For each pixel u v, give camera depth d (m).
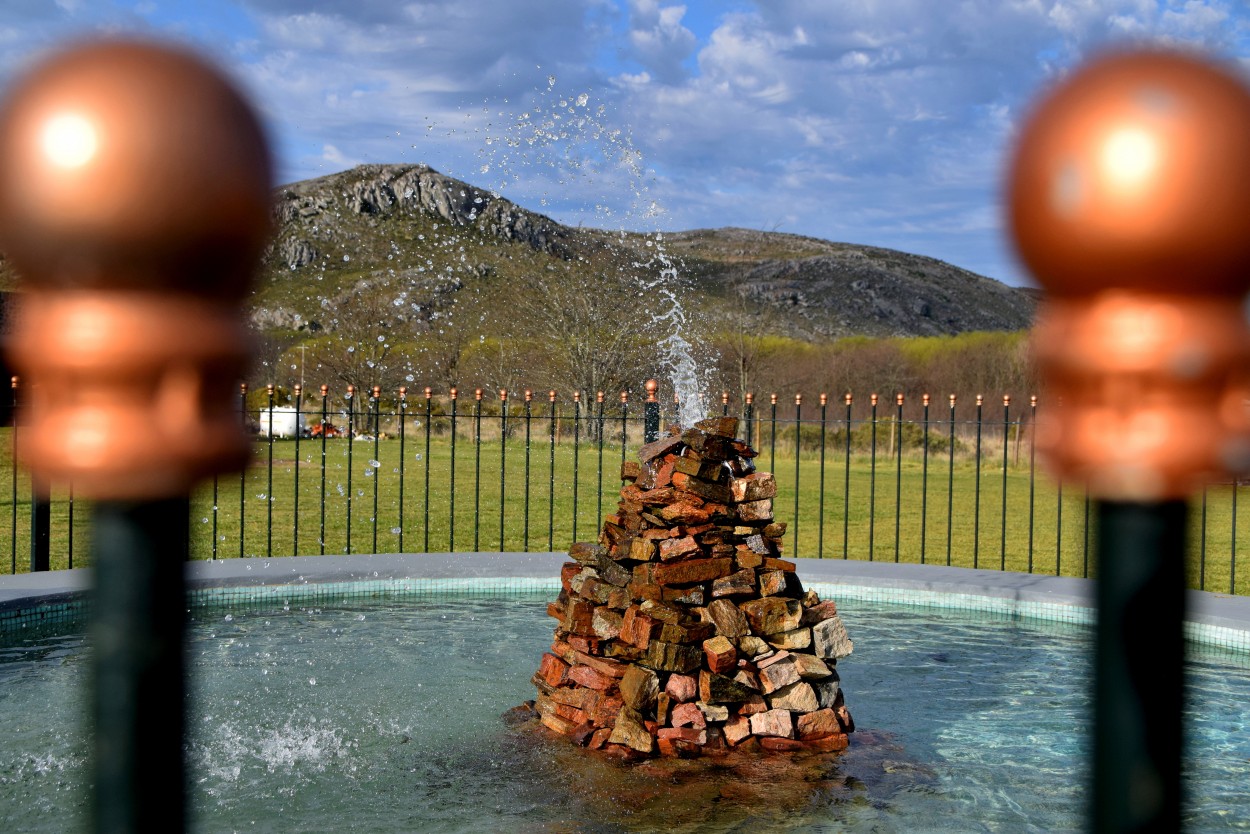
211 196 0.35
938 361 35.22
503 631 6.59
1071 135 0.37
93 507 0.40
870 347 37.03
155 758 0.41
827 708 4.54
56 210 0.34
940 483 17.52
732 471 4.75
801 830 3.61
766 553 4.67
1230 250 0.36
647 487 4.80
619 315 28.56
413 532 10.70
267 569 7.66
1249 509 13.00
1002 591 7.27
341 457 19.31
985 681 5.54
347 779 4.01
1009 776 4.14
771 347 34.72
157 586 0.40
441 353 27.75
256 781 3.96
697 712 4.36
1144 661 0.42
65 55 0.37
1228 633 6.24
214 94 0.37
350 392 8.42
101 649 0.40
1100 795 0.43
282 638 6.30
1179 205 0.35
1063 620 6.99
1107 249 0.36
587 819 3.67
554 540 10.44
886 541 11.02
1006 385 31.62
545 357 27.95
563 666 4.68
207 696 5.04
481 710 4.90
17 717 4.56
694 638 4.41
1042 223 0.38
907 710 5.02
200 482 0.36
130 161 0.34
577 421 9.10
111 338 0.34
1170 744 0.42
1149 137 0.36
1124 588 0.42
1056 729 4.73
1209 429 0.37
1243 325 0.37
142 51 0.37
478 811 3.72
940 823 3.67
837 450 24.16
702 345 29.02
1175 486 0.38
